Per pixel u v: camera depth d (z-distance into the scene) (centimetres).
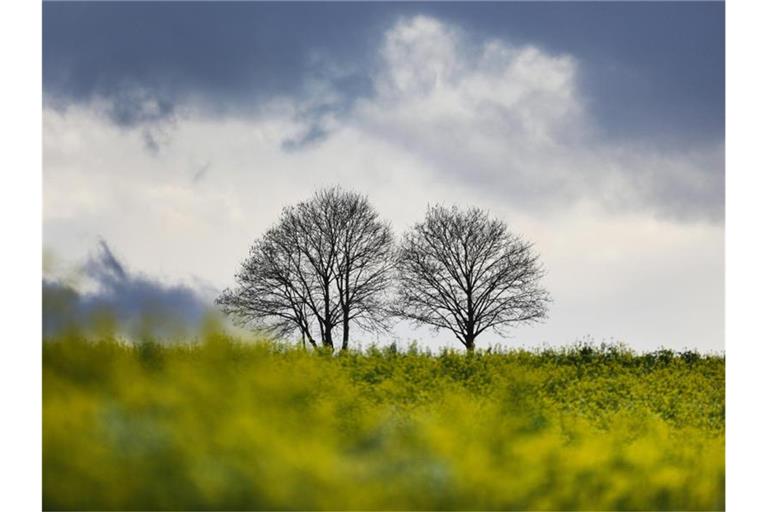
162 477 701
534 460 902
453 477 817
